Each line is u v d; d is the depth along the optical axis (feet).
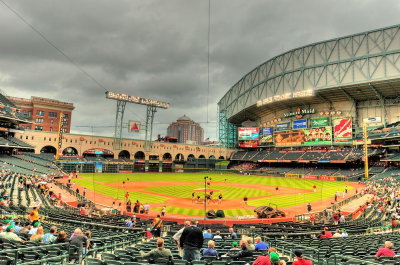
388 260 28.58
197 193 158.92
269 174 334.65
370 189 168.55
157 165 379.35
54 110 419.13
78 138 320.50
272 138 380.17
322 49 318.65
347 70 296.10
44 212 74.43
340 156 298.35
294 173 317.83
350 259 26.63
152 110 371.76
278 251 45.14
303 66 332.19
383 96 299.38
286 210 112.98
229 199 139.03
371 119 306.76
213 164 422.00
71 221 61.52
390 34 272.51
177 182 228.02
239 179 272.72
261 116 440.04
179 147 401.49
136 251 35.45
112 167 334.65
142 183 212.43
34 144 290.97
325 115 342.23
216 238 50.21
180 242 28.60
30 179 141.59
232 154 439.63
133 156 359.46
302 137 344.28
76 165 301.84
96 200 127.03
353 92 301.02
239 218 92.12
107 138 341.82
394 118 293.84
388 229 71.51
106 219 73.87
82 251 30.63
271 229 69.82
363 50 287.89
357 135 311.68
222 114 491.31
